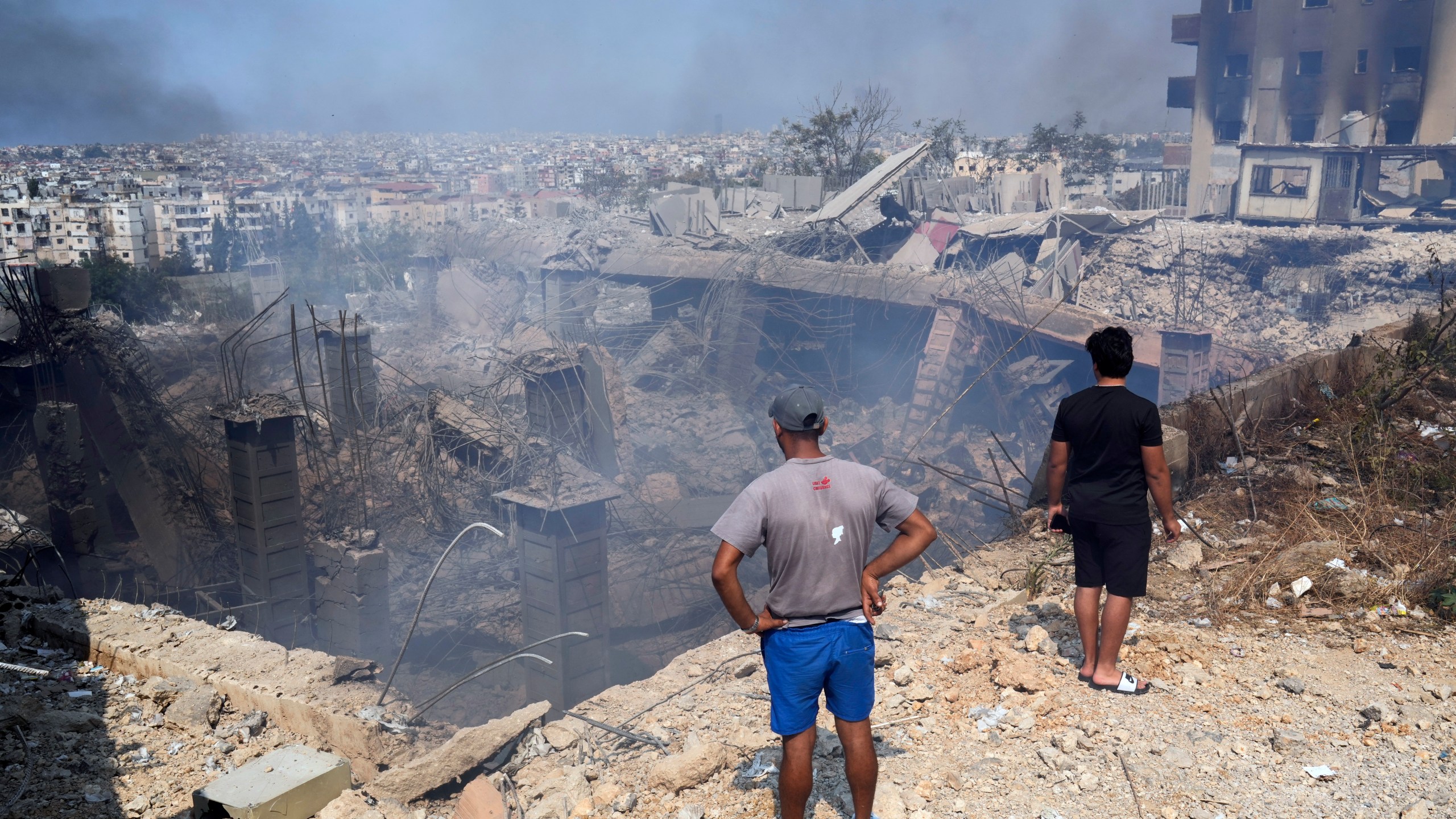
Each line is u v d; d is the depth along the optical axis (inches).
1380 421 357.7
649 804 160.9
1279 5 1974.7
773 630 133.3
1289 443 356.8
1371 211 1663.4
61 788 184.2
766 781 162.1
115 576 709.9
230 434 547.5
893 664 208.2
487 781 172.9
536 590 477.1
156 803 180.5
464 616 589.3
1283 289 1362.0
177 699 219.3
